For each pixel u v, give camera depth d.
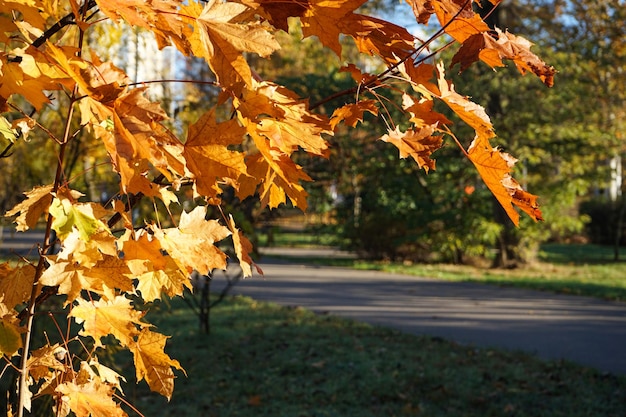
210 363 7.09
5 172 5.56
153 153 0.88
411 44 1.11
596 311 11.03
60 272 1.03
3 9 0.95
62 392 1.23
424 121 1.16
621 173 26.53
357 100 1.18
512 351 7.74
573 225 18.45
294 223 35.34
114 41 3.91
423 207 17.91
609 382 6.49
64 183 1.00
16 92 0.89
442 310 10.95
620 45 19.69
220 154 0.94
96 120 0.85
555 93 16.58
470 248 18.28
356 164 17.53
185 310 10.23
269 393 6.04
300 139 1.09
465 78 15.59
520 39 1.09
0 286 1.12
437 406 5.72
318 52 18.20
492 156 1.11
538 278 16.09
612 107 20.14
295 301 11.78
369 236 20.19
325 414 5.46
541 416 5.45
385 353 7.55
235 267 16.31
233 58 0.89
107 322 1.16
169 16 0.88
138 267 1.06
